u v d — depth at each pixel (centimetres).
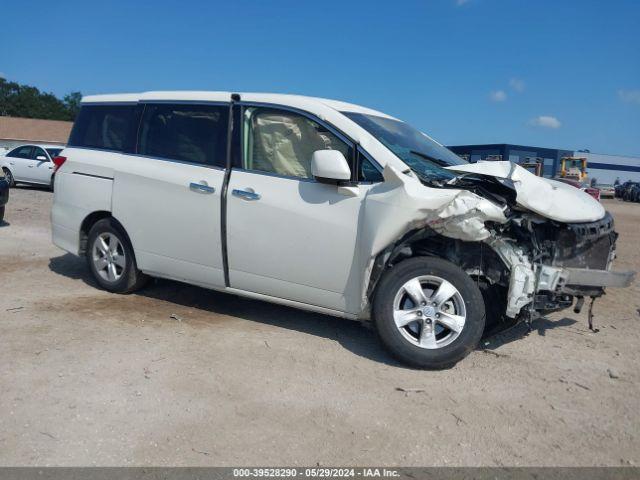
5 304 539
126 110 578
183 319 517
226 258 495
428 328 418
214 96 519
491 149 4253
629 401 381
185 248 517
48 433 319
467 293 412
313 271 456
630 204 3834
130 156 561
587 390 396
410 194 411
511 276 415
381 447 318
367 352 454
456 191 409
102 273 595
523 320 435
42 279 645
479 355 455
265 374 404
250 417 344
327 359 436
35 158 1870
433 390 389
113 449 306
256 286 488
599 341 497
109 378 388
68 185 605
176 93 545
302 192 460
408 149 478
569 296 455
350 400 370
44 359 414
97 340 455
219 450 309
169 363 416
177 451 307
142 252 550
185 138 529
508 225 431
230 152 499
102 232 584
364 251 429
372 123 493
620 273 434
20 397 356
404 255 444
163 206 526
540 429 342
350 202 441
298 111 479
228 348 450
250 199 476
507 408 366
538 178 478
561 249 441
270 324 513
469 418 353
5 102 9838
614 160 5916
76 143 615
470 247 430
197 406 355
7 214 1183
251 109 498
